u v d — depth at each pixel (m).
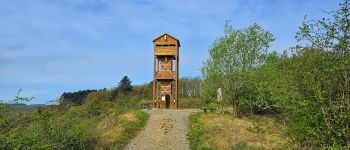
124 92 91.31
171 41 51.97
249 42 37.25
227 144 21.80
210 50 38.09
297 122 13.18
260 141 21.95
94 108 40.84
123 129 28.31
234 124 29.61
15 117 14.34
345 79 11.40
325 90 11.73
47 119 17.61
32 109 17.50
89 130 22.38
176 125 32.00
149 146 24.23
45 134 16.89
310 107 12.23
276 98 14.29
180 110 45.31
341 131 11.28
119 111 40.50
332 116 11.77
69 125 19.48
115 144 23.72
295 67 12.73
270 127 23.14
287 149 17.72
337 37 11.82
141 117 35.59
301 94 12.59
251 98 37.00
